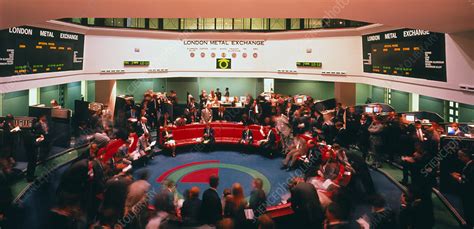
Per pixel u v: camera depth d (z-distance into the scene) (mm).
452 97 9602
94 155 8602
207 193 6500
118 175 7887
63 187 7691
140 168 12297
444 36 9703
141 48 18219
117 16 6887
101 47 16922
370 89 21984
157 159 13492
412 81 11805
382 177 11055
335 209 5676
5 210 7371
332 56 17391
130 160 11430
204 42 19422
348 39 16750
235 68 19641
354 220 7914
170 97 18969
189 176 11523
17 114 14523
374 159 11938
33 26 12367
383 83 14234
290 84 23406
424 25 7574
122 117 16906
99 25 16641
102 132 12711
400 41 12453
